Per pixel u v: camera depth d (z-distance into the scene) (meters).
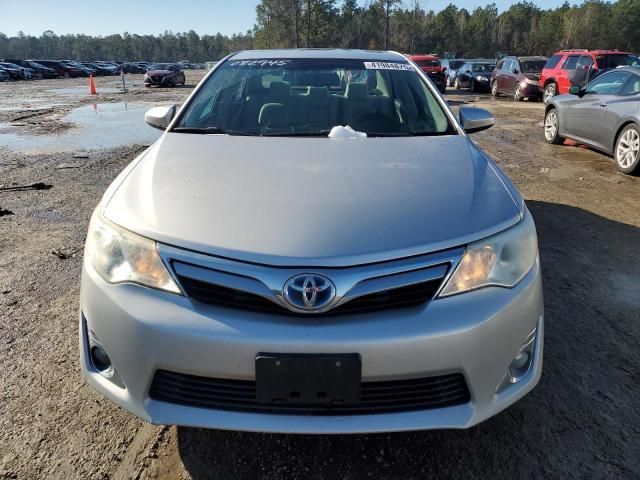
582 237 4.11
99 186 5.73
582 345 2.62
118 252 1.75
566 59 14.38
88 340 1.83
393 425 1.62
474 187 2.00
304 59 3.27
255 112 2.86
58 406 2.17
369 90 3.02
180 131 2.70
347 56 3.34
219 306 1.63
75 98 19.02
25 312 2.93
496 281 1.71
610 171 6.39
